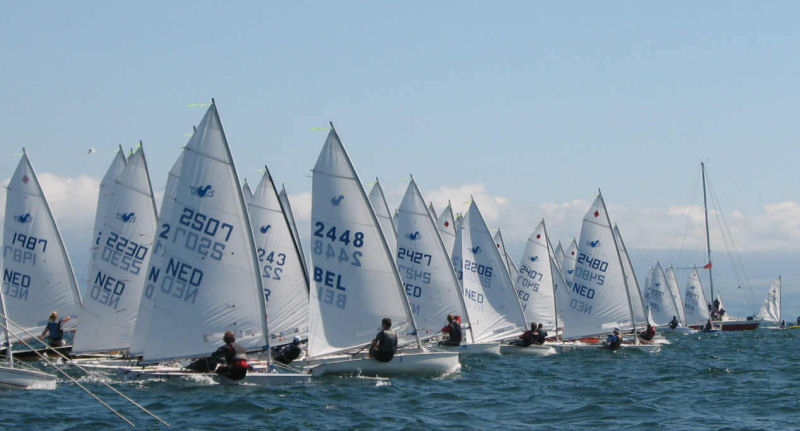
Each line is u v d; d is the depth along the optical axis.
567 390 38.41
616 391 38.28
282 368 38.16
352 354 40.97
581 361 53.75
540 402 34.38
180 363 37.25
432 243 53.31
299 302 45.06
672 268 123.31
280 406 30.42
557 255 94.75
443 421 29.38
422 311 53.12
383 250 40.25
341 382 37.19
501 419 30.20
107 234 43.34
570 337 63.06
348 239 40.03
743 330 124.12
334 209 40.03
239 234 35.72
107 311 43.19
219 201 35.59
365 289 40.09
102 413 28.61
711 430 28.59
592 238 62.97
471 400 34.28
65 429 26.09
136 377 35.34
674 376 44.78
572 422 29.94
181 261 35.44
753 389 39.44
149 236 43.78
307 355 40.78
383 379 38.72
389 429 27.59
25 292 46.62
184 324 35.34
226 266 35.59
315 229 40.16
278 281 44.59
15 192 46.75
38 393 32.19
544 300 65.12
